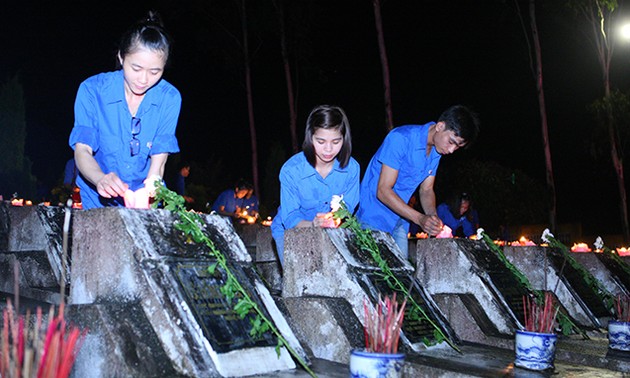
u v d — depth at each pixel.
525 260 7.75
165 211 3.96
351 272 4.84
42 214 5.86
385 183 5.94
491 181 18.83
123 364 3.34
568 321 6.68
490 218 18.83
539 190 19.17
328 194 5.42
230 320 3.71
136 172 4.55
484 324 6.05
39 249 5.77
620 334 5.75
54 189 10.21
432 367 4.34
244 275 4.05
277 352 3.78
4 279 5.66
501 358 5.00
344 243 5.04
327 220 5.20
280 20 20.91
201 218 4.13
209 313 3.65
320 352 4.63
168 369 3.42
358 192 5.57
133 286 3.64
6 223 6.25
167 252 3.73
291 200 5.37
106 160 4.48
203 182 21.19
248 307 3.80
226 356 3.54
